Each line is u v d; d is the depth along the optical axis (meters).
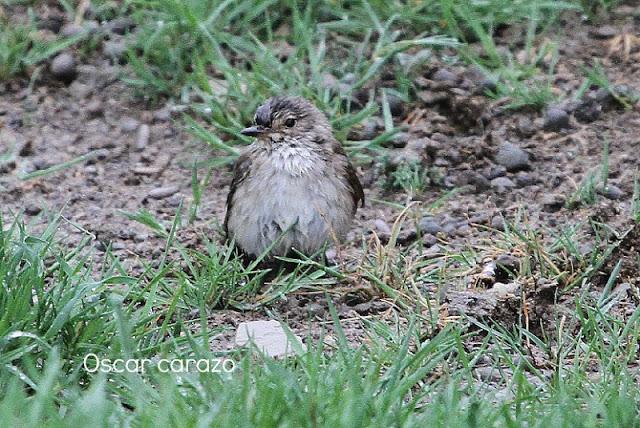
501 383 9.26
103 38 15.65
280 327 10.19
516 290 10.83
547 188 13.55
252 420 7.74
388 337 9.90
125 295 9.84
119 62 15.45
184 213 13.28
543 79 15.05
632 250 11.74
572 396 8.52
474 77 14.93
